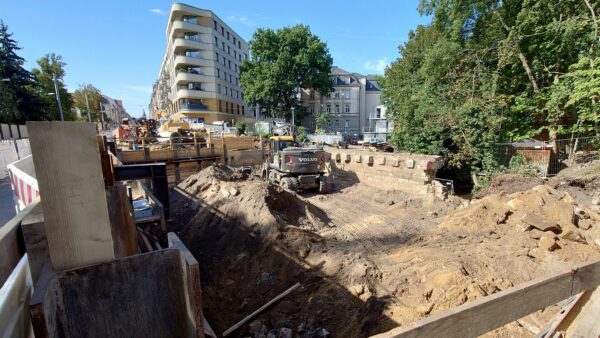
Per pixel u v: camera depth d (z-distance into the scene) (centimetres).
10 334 178
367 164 1379
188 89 4875
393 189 1241
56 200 225
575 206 756
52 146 219
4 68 3091
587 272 210
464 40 1742
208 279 685
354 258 628
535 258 573
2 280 208
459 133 1421
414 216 942
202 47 4909
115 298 247
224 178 1107
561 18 1360
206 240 823
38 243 233
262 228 736
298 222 845
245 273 667
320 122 4909
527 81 1575
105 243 245
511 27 1496
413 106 1633
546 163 1295
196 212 962
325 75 4550
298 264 639
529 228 680
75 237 234
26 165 589
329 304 520
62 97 4334
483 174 1383
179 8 4653
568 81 1273
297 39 4356
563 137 1450
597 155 1245
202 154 1923
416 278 535
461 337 165
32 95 3244
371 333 441
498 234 687
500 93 1506
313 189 1352
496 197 827
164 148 1962
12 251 226
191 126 3906
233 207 851
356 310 491
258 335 500
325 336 468
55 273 225
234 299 615
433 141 1465
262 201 805
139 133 2772
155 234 646
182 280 269
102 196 241
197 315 256
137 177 684
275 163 1479
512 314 181
